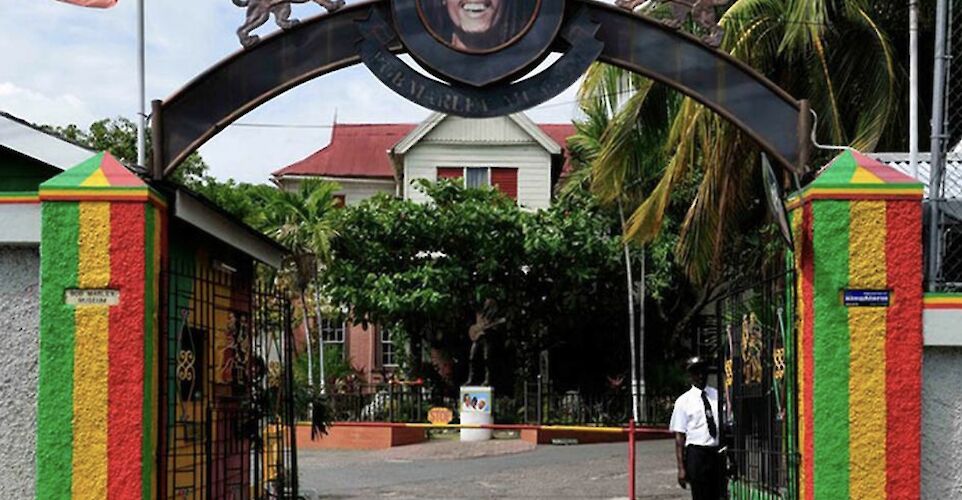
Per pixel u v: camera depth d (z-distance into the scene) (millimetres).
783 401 8539
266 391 11555
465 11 8414
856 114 16344
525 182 31109
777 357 8797
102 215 7688
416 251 25797
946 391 7848
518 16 8406
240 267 11875
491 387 23188
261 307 12148
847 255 7812
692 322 26875
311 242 24484
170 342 9008
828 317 7797
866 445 7719
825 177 7887
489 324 25375
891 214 7828
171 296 9141
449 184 26344
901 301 7785
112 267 7660
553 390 26156
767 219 16766
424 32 8406
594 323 27031
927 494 7785
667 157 19203
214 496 10352
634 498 13547
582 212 25625
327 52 8492
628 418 23281
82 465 7562
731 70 8414
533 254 25359
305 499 13328
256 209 26250
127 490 7543
